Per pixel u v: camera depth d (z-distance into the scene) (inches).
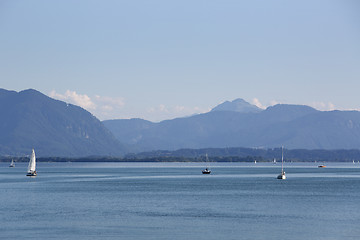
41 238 4963.1
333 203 7805.1
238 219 6112.2
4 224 5703.7
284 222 5910.4
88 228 5477.4
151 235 5123.0
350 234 5201.8
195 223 5812.0
